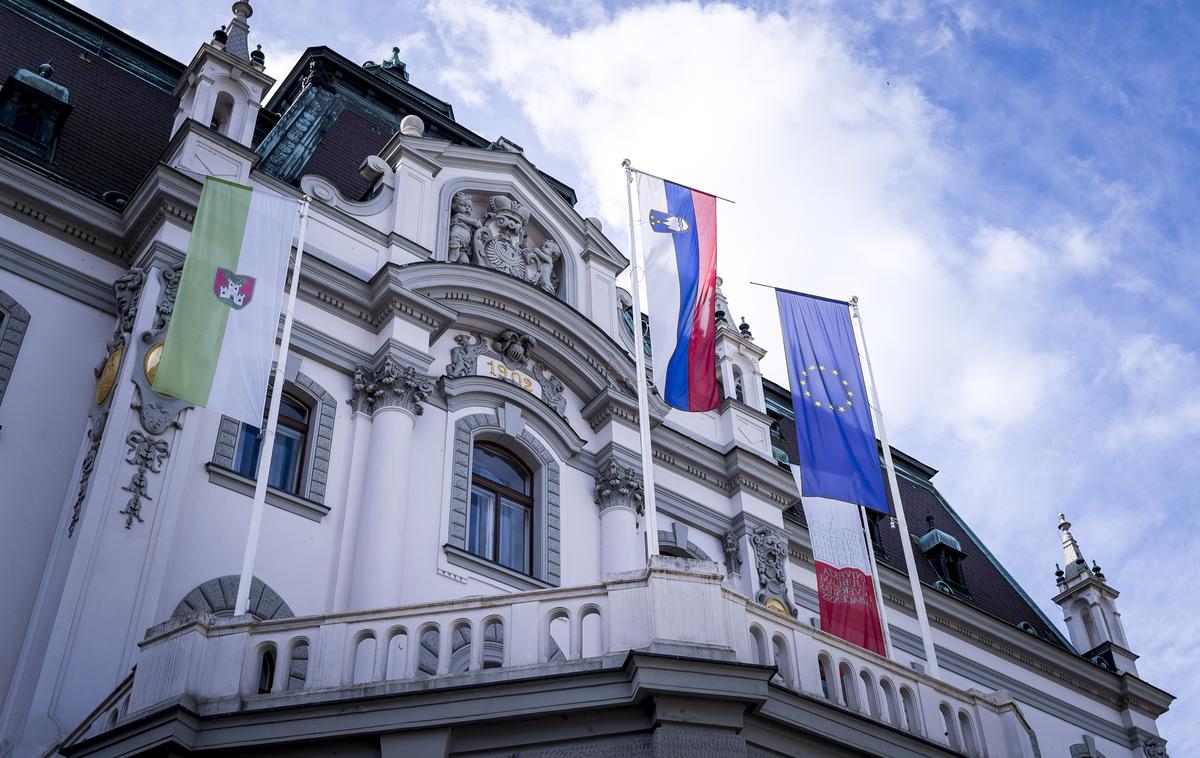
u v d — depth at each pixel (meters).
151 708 13.04
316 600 18.48
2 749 14.64
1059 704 30.86
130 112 23.81
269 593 18.00
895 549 31.58
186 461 17.78
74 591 15.77
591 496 23.12
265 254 17.81
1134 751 31.61
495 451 22.38
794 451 31.70
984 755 15.99
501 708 13.09
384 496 19.55
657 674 13.17
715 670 13.46
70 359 18.91
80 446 18.23
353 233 22.34
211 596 17.36
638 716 13.23
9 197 19.53
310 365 20.67
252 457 19.30
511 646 13.77
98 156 22.23
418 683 13.23
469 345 22.67
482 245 24.14
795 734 14.22
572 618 14.03
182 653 13.31
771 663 14.45
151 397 17.84
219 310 17.03
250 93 22.22
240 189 18.17
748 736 13.73
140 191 19.97
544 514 21.94
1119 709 32.34
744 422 26.72
